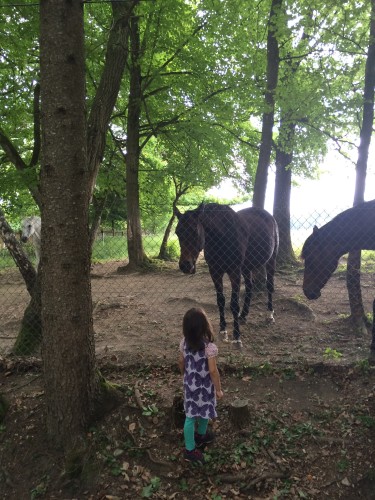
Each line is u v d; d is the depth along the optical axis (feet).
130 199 40.86
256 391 12.33
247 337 17.30
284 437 10.67
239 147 41.55
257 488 9.38
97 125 13.71
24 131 31.35
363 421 10.95
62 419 10.39
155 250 60.18
